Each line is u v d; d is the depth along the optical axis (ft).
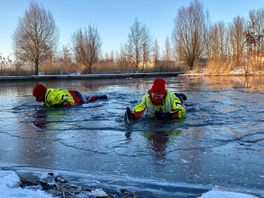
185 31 124.06
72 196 10.52
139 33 125.39
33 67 100.12
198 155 15.15
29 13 100.48
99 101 35.12
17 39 100.17
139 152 15.81
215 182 12.03
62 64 106.42
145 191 11.23
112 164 14.24
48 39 103.24
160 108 23.81
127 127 21.24
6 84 73.61
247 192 10.96
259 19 105.40
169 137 18.45
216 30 106.63
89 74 100.73
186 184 11.81
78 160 14.89
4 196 9.95
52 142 18.12
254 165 13.70
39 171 13.32
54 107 31.40
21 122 24.26
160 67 117.39
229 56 101.14
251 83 60.80
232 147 16.30
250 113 25.93
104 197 10.45
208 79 79.00
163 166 13.83
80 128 21.36
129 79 90.12
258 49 92.32
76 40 113.80
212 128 20.58
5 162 14.83
